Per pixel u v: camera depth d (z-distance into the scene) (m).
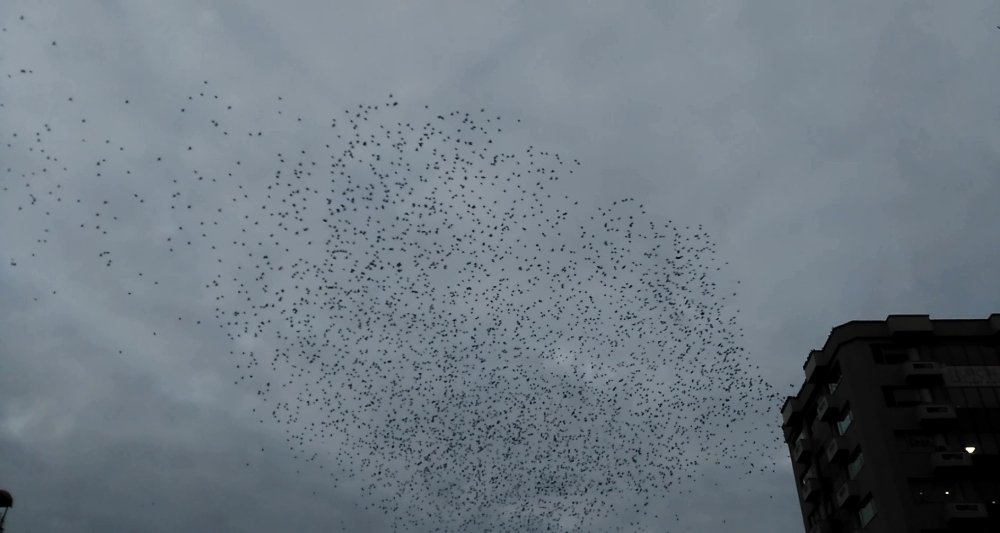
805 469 46.91
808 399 46.41
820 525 42.59
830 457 41.41
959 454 37.12
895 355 41.16
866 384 40.22
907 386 39.94
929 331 41.12
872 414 39.31
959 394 39.53
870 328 42.03
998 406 39.28
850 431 40.78
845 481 40.84
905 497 36.94
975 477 37.47
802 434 47.56
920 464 37.75
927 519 36.38
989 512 36.50
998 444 38.19
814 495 44.28
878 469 38.06
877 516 37.75
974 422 38.78
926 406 38.28
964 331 41.50
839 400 42.12
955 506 36.03
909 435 38.59
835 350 42.62
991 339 41.34
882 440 38.44
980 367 40.41
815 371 43.81
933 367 39.41
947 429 38.56
